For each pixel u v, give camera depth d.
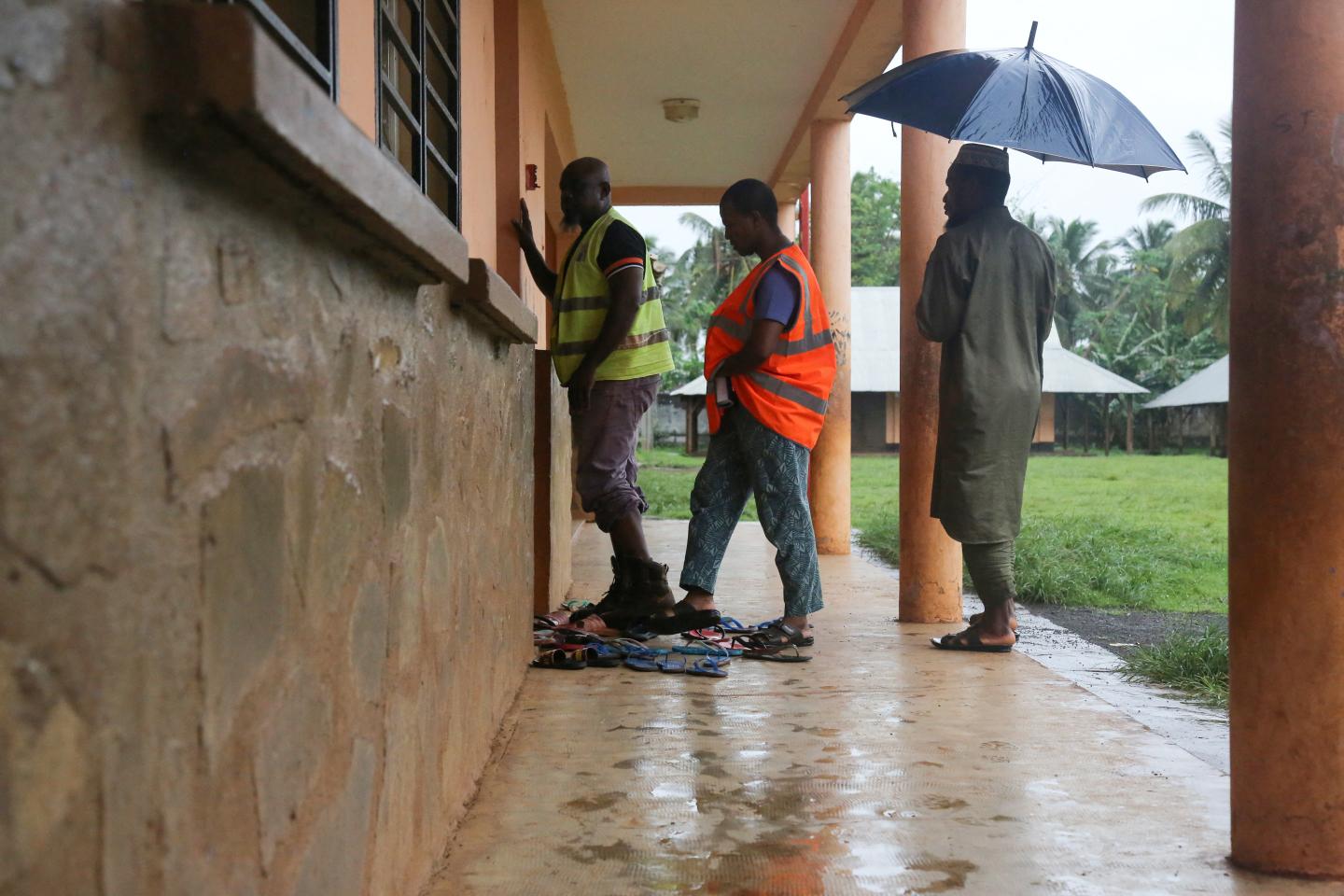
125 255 0.92
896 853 2.44
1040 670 4.32
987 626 4.69
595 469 4.83
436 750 2.29
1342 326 2.21
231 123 0.97
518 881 2.25
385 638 1.82
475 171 3.83
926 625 5.38
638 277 4.55
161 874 0.99
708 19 6.86
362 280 1.65
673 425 51.72
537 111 5.86
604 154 10.52
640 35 7.15
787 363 4.46
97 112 0.87
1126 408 45.97
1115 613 6.62
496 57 4.81
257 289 1.22
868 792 2.84
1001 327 4.53
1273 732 2.31
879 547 9.15
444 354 2.33
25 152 0.77
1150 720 3.73
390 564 1.85
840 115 8.52
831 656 4.58
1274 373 2.26
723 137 9.89
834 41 7.32
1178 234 38.16
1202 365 48.47
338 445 1.54
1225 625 6.04
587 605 5.50
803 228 12.01
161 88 0.94
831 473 8.74
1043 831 2.58
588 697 3.81
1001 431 4.53
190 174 1.04
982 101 4.48
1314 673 2.27
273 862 1.29
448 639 2.41
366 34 2.08
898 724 3.49
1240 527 2.34
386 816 1.84
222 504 1.13
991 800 2.79
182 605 1.03
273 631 1.28
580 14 6.74
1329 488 2.23
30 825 0.78
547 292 5.05
